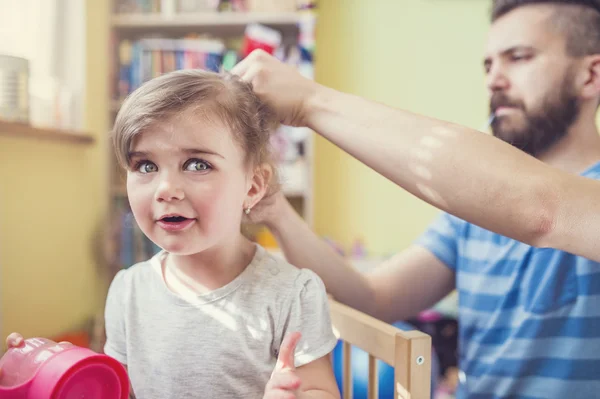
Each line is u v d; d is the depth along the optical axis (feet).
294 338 1.93
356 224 8.38
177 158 2.09
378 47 8.25
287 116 2.23
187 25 7.89
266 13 7.70
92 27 7.22
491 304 3.10
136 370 2.43
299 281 2.40
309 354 2.24
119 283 2.65
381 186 8.31
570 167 3.19
